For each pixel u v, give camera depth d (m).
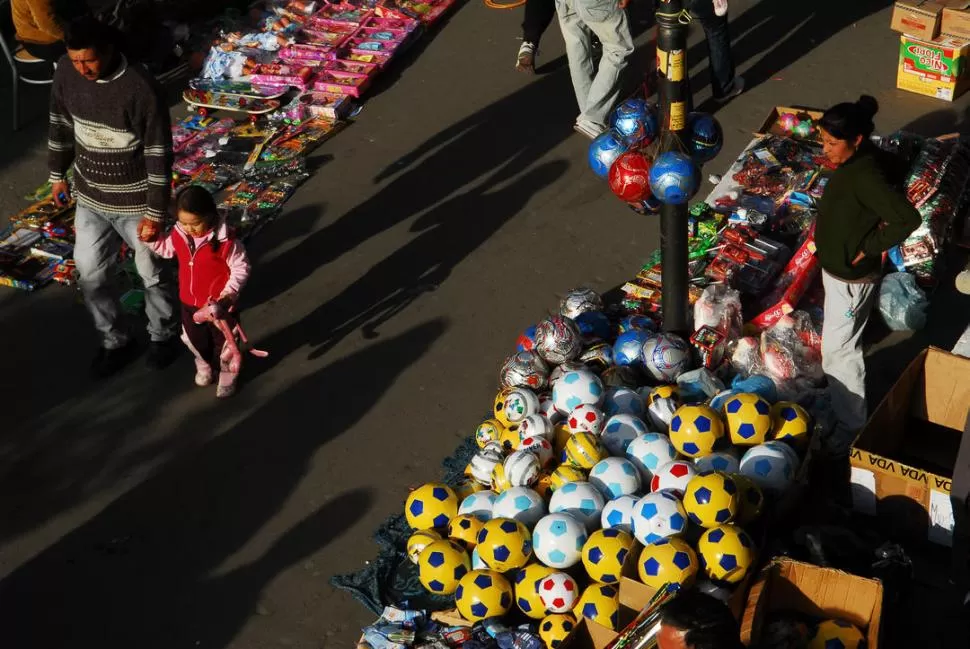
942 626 4.80
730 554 4.45
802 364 6.04
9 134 9.35
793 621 4.54
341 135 9.09
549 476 5.24
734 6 10.51
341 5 10.68
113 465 6.14
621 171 5.54
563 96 9.32
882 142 7.41
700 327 6.22
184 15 10.45
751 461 5.00
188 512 5.79
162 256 6.31
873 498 5.14
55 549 5.65
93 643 5.13
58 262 7.73
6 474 6.14
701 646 3.26
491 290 7.23
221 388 6.51
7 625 5.26
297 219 8.11
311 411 6.39
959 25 8.58
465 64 9.96
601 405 5.57
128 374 6.80
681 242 5.80
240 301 7.35
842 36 9.81
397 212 8.09
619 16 7.89
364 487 5.83
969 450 4.49
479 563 4.93
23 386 6.78
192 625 5.17
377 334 6.94
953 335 6.46
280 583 5.33
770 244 7.00
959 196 7.15
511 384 5.91
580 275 7.28
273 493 5.85
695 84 9.31
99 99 5.94
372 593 5.19
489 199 8.12
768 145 8.05
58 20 8.77
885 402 5.31
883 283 6.55
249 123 9.22
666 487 4.88
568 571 4.94
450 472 5.82
